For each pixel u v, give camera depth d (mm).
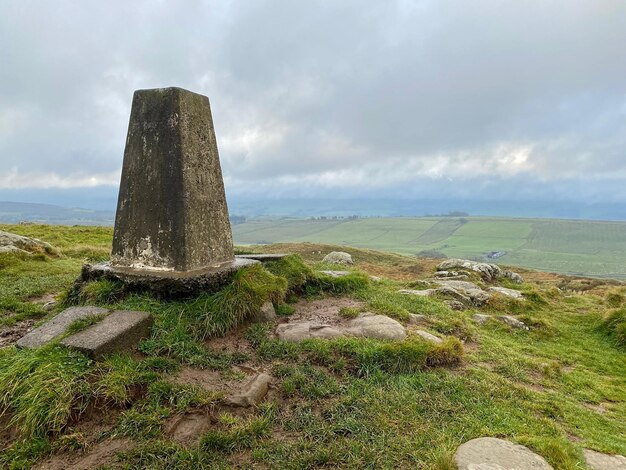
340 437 3896
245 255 8148
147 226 6137
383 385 4836
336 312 6934
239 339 5574
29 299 7902
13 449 3490
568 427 4574
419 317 7273
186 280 5773
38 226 22859
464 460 3578
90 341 4406
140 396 4125
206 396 4117
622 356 7930
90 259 12844
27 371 4016
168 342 4891
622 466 3885
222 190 6902
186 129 6109
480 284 13094
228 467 3463
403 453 3699
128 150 6320
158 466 3379
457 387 4906
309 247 32000
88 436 3686
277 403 4344
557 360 7375
